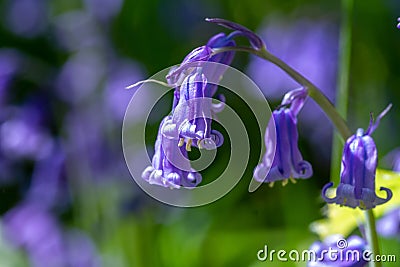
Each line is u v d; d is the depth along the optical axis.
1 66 0.69
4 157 0.71
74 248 0.65
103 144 0.65
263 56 0.37
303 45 0.73
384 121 0.65
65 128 0.67
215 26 0.79
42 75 0.69
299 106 0.37
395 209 0.45
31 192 0.69
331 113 0.38
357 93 0.68
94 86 0.68
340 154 0.45
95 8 0.70
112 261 0.63
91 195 0.64
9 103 0.71
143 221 0.61
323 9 0.75
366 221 0.38
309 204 0.59
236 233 0.62
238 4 0.79
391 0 0.71
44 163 0.69
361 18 0.71
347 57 0.46
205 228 0.62
